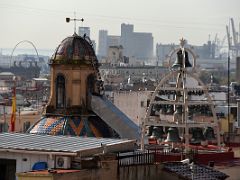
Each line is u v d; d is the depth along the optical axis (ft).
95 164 155.53
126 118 247.91
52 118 241.35
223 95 481.46
